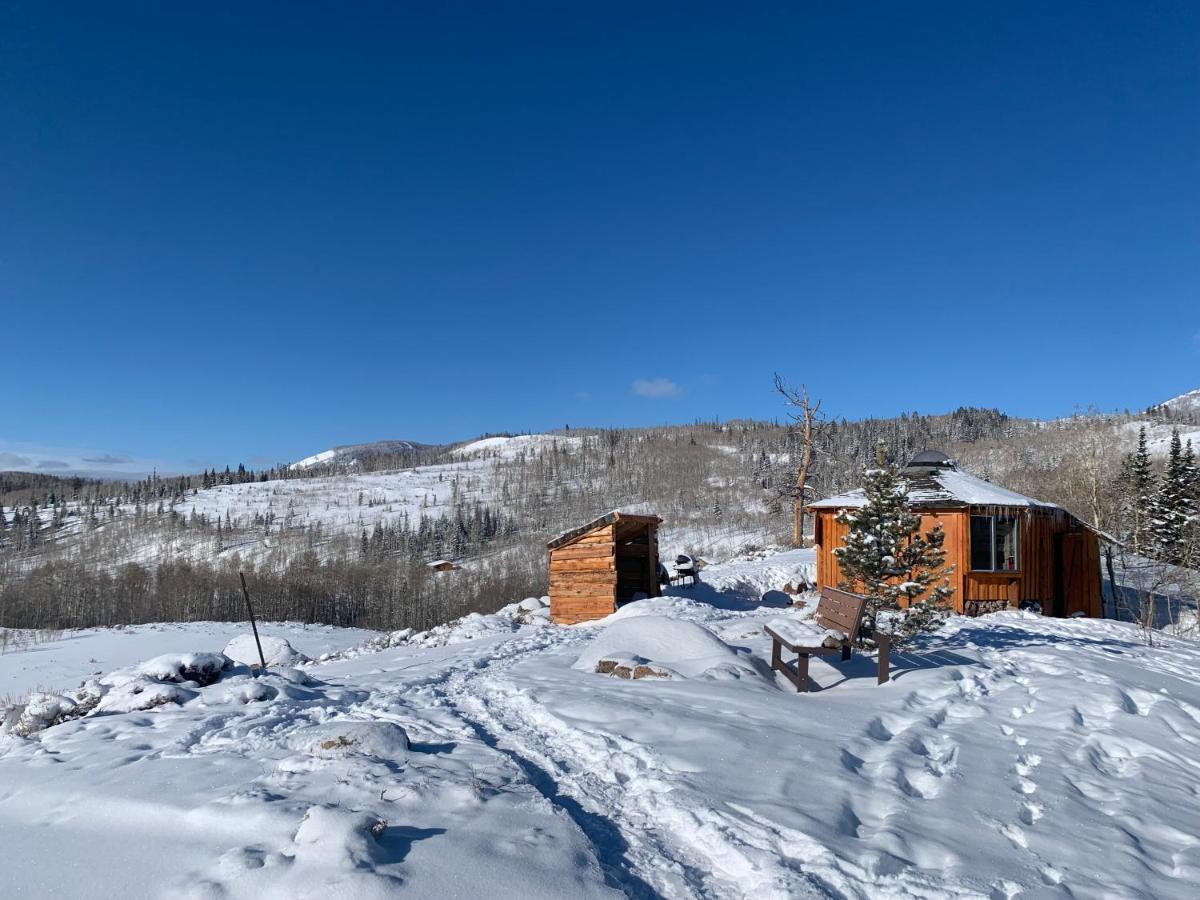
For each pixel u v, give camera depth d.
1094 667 9.81
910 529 10.49
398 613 64.50
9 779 5.30
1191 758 6.43
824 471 52.41
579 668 9.53
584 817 4.55
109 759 5.63
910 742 6.36
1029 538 17.20
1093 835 4.66
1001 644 11.95
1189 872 4.22
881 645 8.93
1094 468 30.34
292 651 14.21
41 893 3.49
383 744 5.57
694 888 3.72
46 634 40.59
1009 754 6.26
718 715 6.83
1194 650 12.79
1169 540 28.84
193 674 9.12
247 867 3.52
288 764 5.18
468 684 8.91
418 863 3.60
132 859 3.79
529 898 3.38
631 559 21.78
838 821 4.52
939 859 4.12
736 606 19.81
